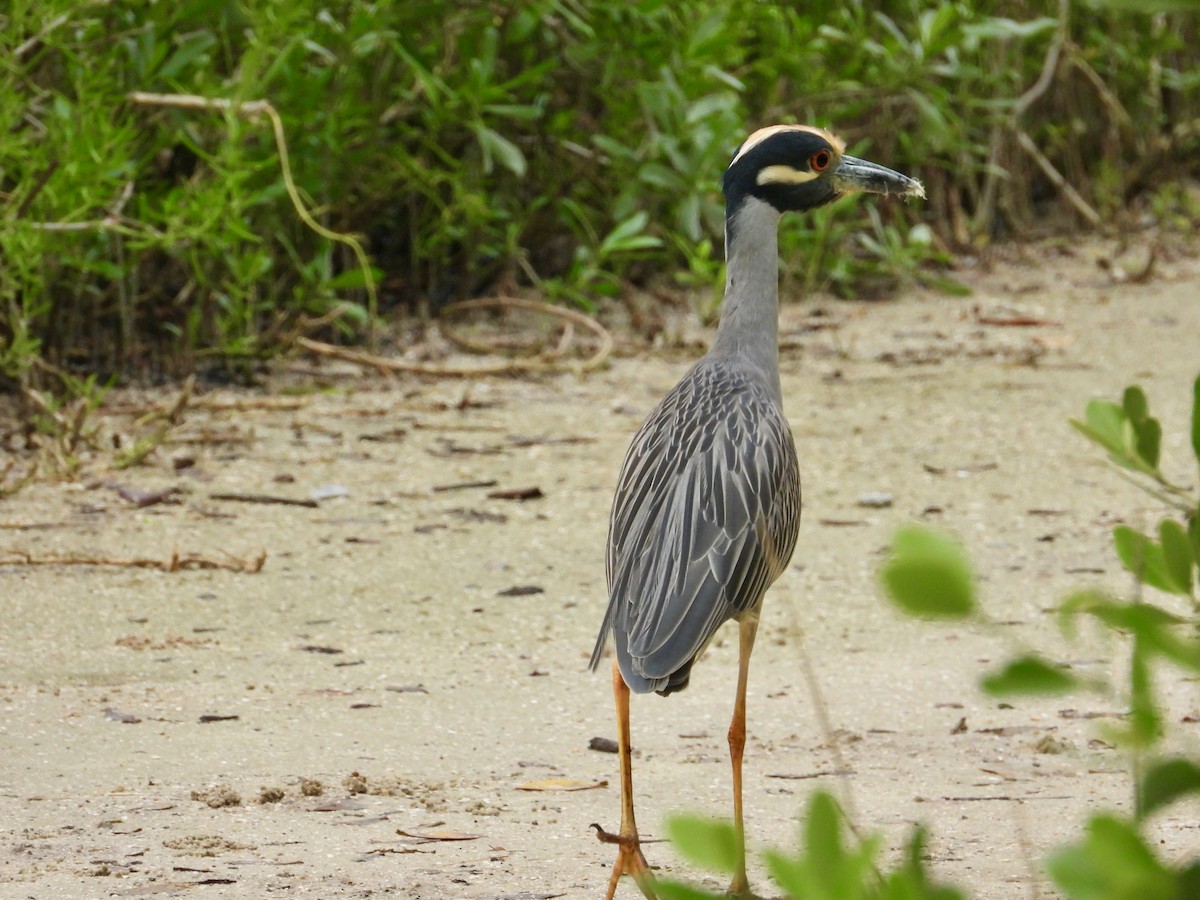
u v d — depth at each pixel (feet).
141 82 49.47
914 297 69.87
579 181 66.03
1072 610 8.04
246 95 47.83
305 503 40.91
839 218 72.08
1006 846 22.09
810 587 35.99
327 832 22.54
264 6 49.75
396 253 66.44
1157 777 8.08
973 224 78.84
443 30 59.26
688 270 69.97
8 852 21.47
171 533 38.52
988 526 40.29
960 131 72.79
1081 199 85.20
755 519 21.98
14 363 46.09
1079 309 67.05
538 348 57.82
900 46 66.23
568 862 21.50
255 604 34.01
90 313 54.24
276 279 59.00
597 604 34.60
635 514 22.43
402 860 21.47
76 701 28.25
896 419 50.57
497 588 35.42
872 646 32.58
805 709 29.09
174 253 52.16
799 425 49.88
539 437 48.08
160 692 28.91
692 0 61.21
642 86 59.77
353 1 56.29
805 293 69.31
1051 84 85.20
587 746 26.94
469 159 62.44
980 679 7.83
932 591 7.64
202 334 55.77
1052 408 51.72
